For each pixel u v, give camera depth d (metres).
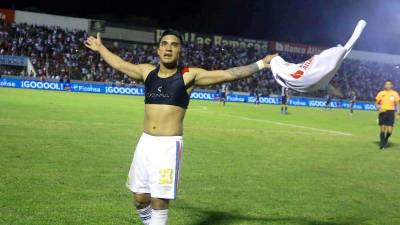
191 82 5.16
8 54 50.47
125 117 22.20
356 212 7.93
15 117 18.81
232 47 64.88
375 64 68.12
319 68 4.78
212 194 8.58
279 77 4.96
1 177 8.73
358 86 64.31
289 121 27.67
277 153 14.02
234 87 56.03
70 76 51.81
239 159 12.49
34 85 47.50
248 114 31.75
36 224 6.34
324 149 15.66
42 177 8.95
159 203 5.11
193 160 11.91
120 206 7.41
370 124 28.70
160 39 5.13
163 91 5.10
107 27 57.72
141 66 5.34
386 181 10.70
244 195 8.62
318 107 53.91
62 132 15.37
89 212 7.02
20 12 54.34
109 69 53.84
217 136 17.39
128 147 13.16
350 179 10.69
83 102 31.36
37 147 12.17
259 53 65.69
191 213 7.38
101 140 14.16
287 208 7.93
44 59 51.59
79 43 55.84
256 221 7.12
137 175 5.21
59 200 7.53
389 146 17.58
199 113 29.25
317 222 7.23
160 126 5.10
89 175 9.41
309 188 9.51
